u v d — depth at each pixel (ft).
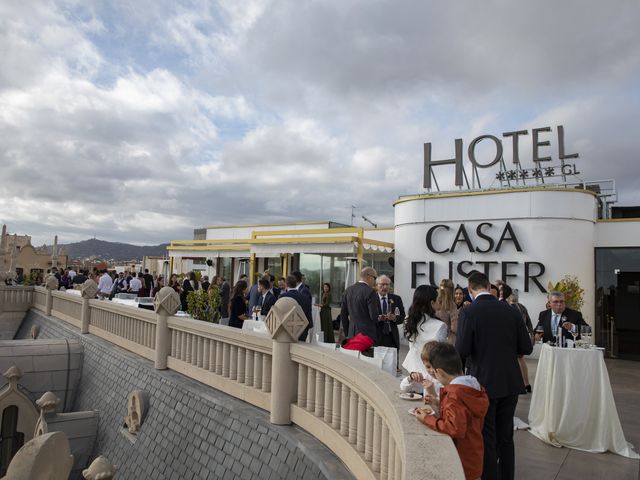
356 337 17.54
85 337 37.93
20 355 34.88
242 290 33.37
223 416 18.89
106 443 27.20
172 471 19.93
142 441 23.13
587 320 41.57
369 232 56.49
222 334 21.03
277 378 16.93
